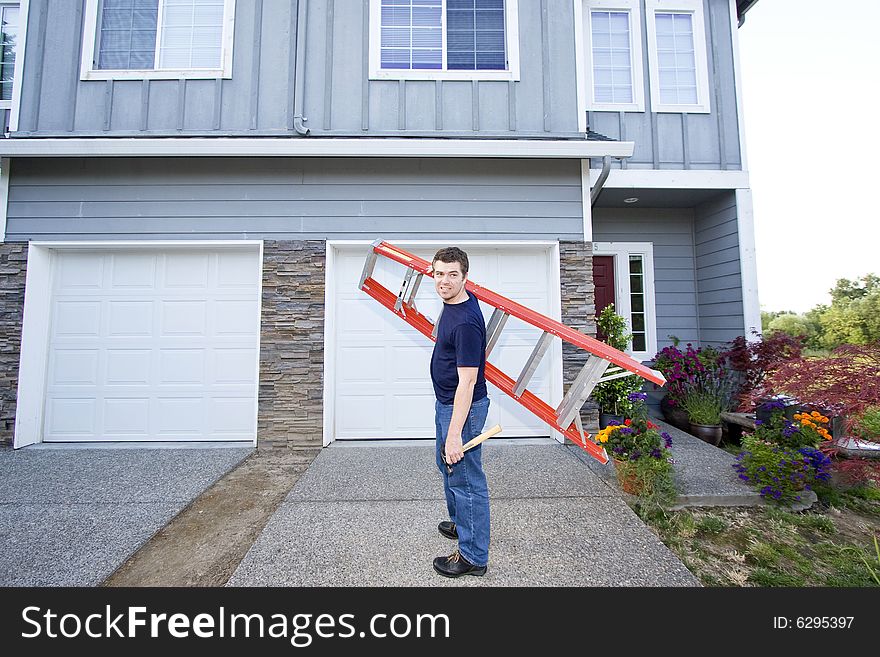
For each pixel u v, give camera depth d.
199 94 4.50
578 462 3.79
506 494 3.13
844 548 2.52
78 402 4.43
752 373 4.82
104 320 4.47
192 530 2.70
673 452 4.12
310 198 4.41
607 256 6.12
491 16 4.72
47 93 4.47
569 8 4.66
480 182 4.48
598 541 2.47
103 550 2.40
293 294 4.33
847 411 2.60
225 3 4.55
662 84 5.64
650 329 5.98
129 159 4.39
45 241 4.32
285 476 3.58
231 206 4.39
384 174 4.45
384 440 4.48
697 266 6.05
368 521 2.71
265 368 4.28
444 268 1.93
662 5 5.61
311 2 4.60
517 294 4.59
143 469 3.66
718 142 5.50
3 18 5.16
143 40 4.60
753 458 3.18
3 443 4.18
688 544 2.57
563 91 4.61
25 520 2.73
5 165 4.34
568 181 4.51
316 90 4.53
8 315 4.25
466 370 1.85
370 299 4.54
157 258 4.51
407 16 4.68
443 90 4.58
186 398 4.46
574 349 4.39
